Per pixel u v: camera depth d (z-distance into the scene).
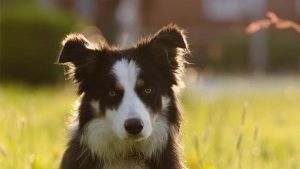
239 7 41.72
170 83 7.46
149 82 7.14
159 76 7.31
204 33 41.34
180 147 7.66
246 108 8.20
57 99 17.88
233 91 20.03
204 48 37.47
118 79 7.08
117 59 7.26
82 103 7.34
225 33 40.06
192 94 15.70
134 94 7.04
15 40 25.98
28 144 10.16
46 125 12.49
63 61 7.21
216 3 42.75
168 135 7.44
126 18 37.31
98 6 37.75
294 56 36.75
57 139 11.02
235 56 36.59
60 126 12.28
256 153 9.82
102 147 7.33
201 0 41.75
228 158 9.34
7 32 25.97
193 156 8.73
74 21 27.19
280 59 36.75
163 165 7.48
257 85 25.08
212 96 17.14
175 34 7.37
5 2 27.36
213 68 35.12
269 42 36.81
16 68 26.08
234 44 36.97
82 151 7.38
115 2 31.25
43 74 26.14
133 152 7.49
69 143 7.54
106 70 7.19
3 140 10.46
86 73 7.30
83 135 7.34
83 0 38.38
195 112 13.66
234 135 10.37
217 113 12.64
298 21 41.28
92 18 37.66
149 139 7.37
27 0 28.17
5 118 11.92
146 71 7.18
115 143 7.36
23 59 25.98
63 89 22.62
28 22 25.98
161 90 7.28
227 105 15.58
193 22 41.75
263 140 11.38
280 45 36.84
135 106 6.91
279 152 10.69
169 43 7.38
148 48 7.38
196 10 41.75
